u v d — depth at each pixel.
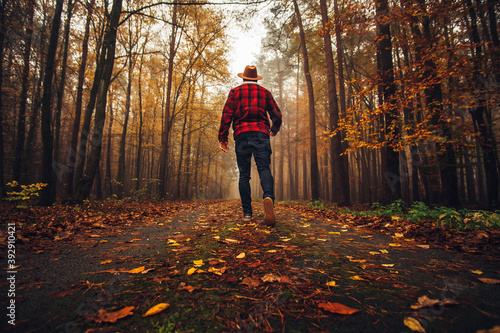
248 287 1.05
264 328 0.74
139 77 15.45
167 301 0.92
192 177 24.08
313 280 1.14
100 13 6.59
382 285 1.09
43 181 6.05
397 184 6.47
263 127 2.66
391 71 5.62
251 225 2.86
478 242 2.00
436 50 5.42
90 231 2.64
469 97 5.86
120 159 14.82
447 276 1.22
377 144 5.40
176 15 13.25
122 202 9.66
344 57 12.93
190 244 1.90
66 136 19.39
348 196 9.29
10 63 8.95
